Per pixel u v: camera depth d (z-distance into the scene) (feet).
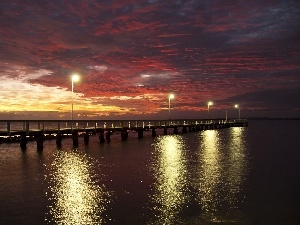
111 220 40.45
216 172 70.85
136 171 71.67
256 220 40.65
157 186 57.11
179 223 39.58
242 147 129.90
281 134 238.27
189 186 57.06
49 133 112.68
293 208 45.14
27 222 39.83
